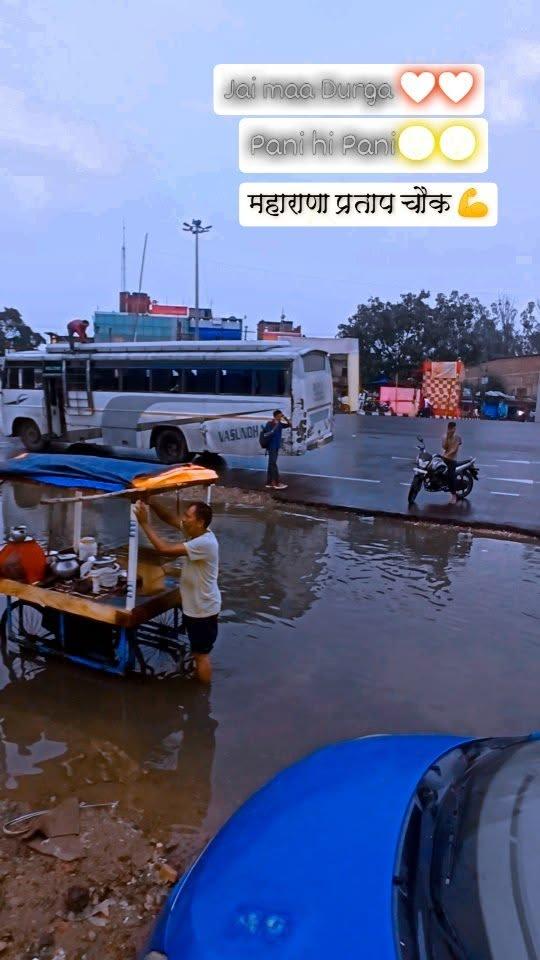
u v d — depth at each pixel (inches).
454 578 317.7
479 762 116.7
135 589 206.1
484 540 388.2
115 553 251.1
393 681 213.3
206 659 208.8
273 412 582.9
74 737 179.6
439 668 222.8
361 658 229.3
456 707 198.1
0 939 114.4
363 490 531.5
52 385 727.1
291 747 176.1
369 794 107.0
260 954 80.1
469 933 78.5
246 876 93.4
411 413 1507.1
